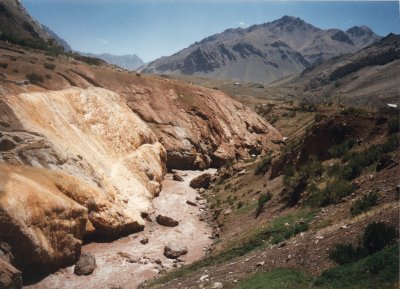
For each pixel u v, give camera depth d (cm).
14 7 13400
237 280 1809
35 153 3016
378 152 2809
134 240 3225
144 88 6391
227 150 6519
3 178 2491
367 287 1347
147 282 2516
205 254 2950
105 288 2472
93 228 3039
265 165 4247
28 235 2322
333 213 2330
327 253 1705
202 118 6631
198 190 4753
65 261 2619
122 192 3703
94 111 4547
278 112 8731
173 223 3578
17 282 2116
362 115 3506
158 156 5000
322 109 8169
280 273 1669
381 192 2244
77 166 3338
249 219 3219
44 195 2597
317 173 3098
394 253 1412
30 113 3500
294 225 2462
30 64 5059
